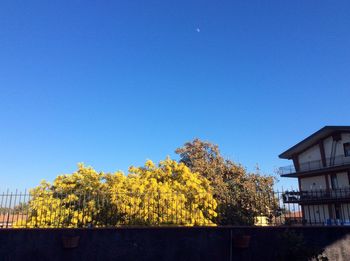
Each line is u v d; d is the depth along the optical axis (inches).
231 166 1164.5
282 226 431.2
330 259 421.1
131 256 396.8
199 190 608.4
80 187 582.6
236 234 421.4
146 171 668.7
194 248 410.3
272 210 476.1
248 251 418.6
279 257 410.9
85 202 460.1
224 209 569.9
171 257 403.9
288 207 459.8
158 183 612.7
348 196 1413.6
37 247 383.6
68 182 588.4
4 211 395.5
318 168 1803.6
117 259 393.4
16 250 379.6
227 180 1127.0
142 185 577.9
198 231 415.2
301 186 1926.7
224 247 416.8
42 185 560.4
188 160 1316.4
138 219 483.5
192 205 549.3
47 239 386.9
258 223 525.7
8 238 380.8
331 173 1748.3
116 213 480.1
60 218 441.7
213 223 549.6
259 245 421.7
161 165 680.4
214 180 1100.5
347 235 431.8
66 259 384.5
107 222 469.7
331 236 428.8
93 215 457.7
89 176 602.2
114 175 614.2
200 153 1283.2
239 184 1069.1
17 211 401.1
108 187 585.6
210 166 1180.5
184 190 604.1
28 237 384.2
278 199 467.2
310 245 416.5
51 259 382.6
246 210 540.1
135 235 402.3
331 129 1749.5
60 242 387.2
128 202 488.4
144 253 399.9
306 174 1863.9
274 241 424.2
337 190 1489.9
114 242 397.1
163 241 406.0
